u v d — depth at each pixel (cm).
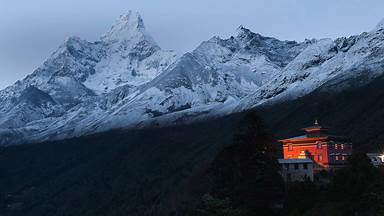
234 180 13725
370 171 12350
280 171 15588
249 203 12950
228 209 11475
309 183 13575
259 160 13875
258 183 13312
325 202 12288
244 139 14375
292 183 14812
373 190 11188
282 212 12862
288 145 18362
